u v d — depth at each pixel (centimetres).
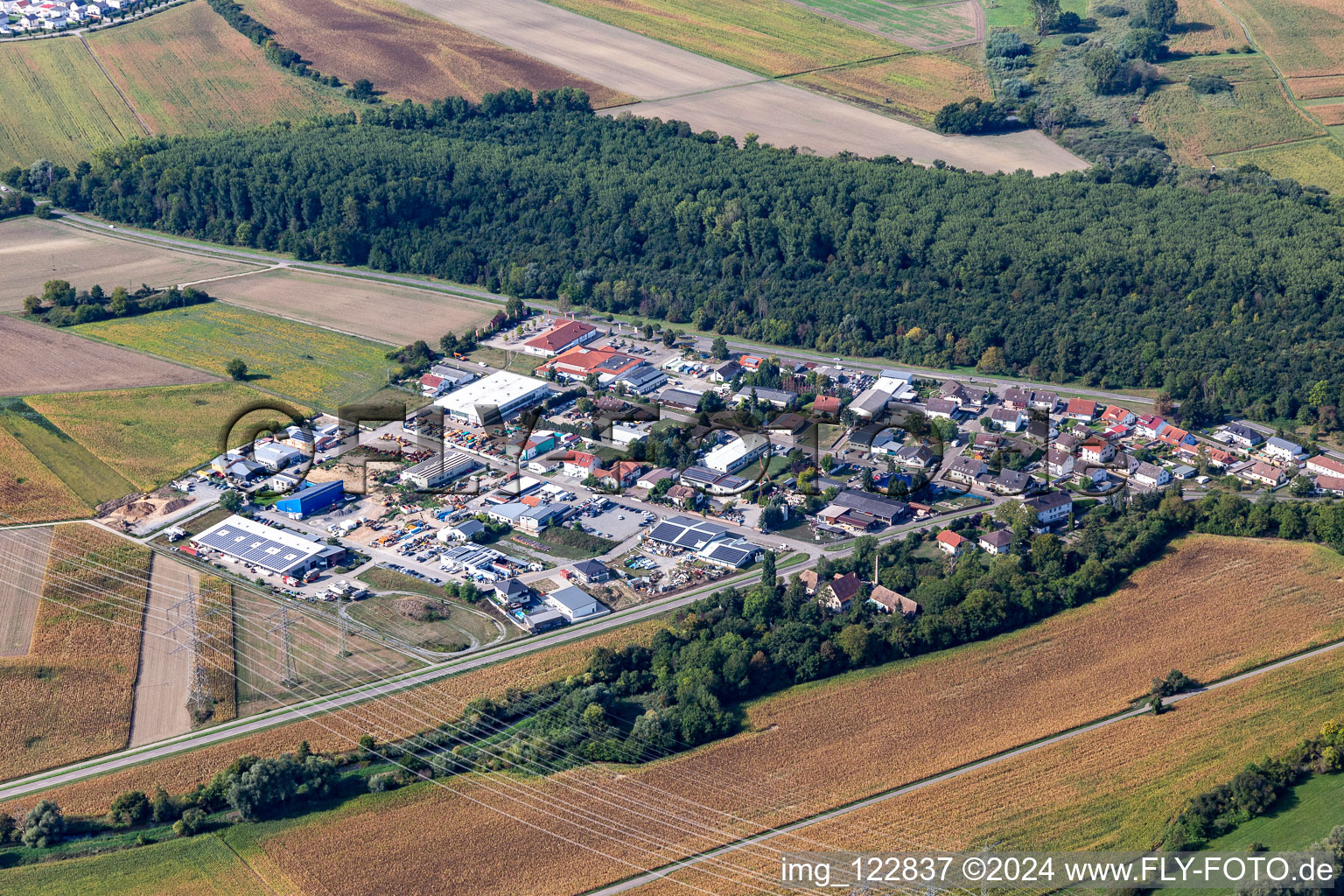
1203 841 19375
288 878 19000
